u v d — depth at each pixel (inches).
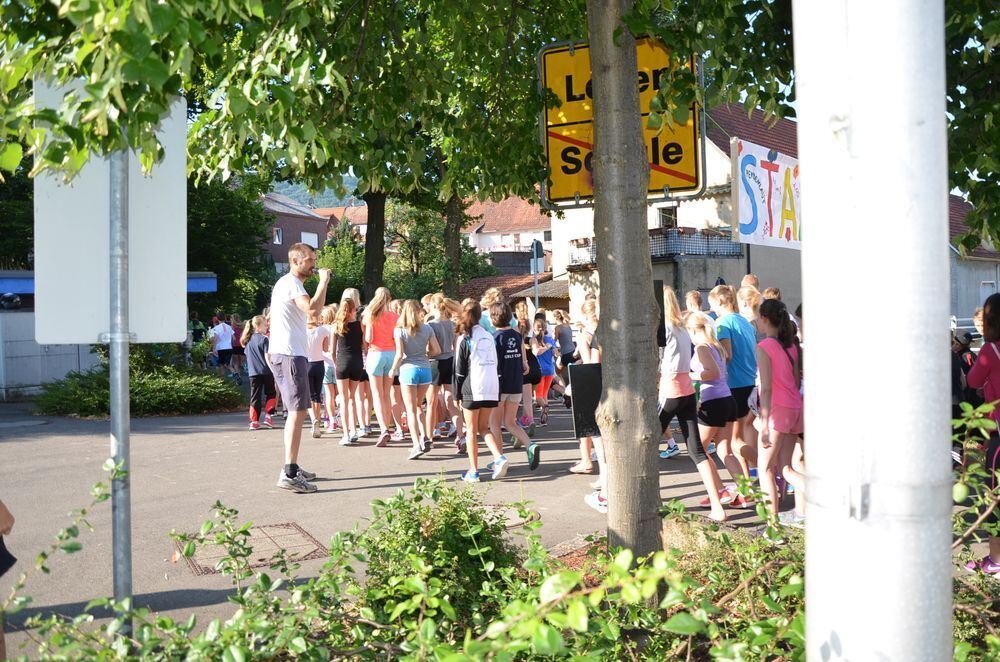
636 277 162.4
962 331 780.6
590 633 104.8
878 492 63.3
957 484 97.3
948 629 64.0
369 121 235.1
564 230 1533.0
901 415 63.0
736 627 110.3
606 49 161.5
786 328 253.8
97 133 96.3
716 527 145.6
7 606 93.0
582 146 229.6
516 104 273.1
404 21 250.1
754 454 303.7
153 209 114.0
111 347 111.0
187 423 550.9
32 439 472.7
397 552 147.9
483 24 267.4
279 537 251.4
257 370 515.8
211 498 308.2
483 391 332.2
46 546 245.0
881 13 63.1
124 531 108.3
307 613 104.3
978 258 1421.0
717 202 1262.3
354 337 445.1
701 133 209.6
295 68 140.5
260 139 157.6
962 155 184.5
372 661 109.3
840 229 64.6
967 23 183.8
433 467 374.6
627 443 161.3
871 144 63.3
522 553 186.4
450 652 72.2
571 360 508.7
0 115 108.3
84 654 87.7
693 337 270.2
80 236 111.7
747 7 196.7
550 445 442.0
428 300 485.1
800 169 68.4
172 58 101.1
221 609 187.2
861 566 63.6
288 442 316.8
